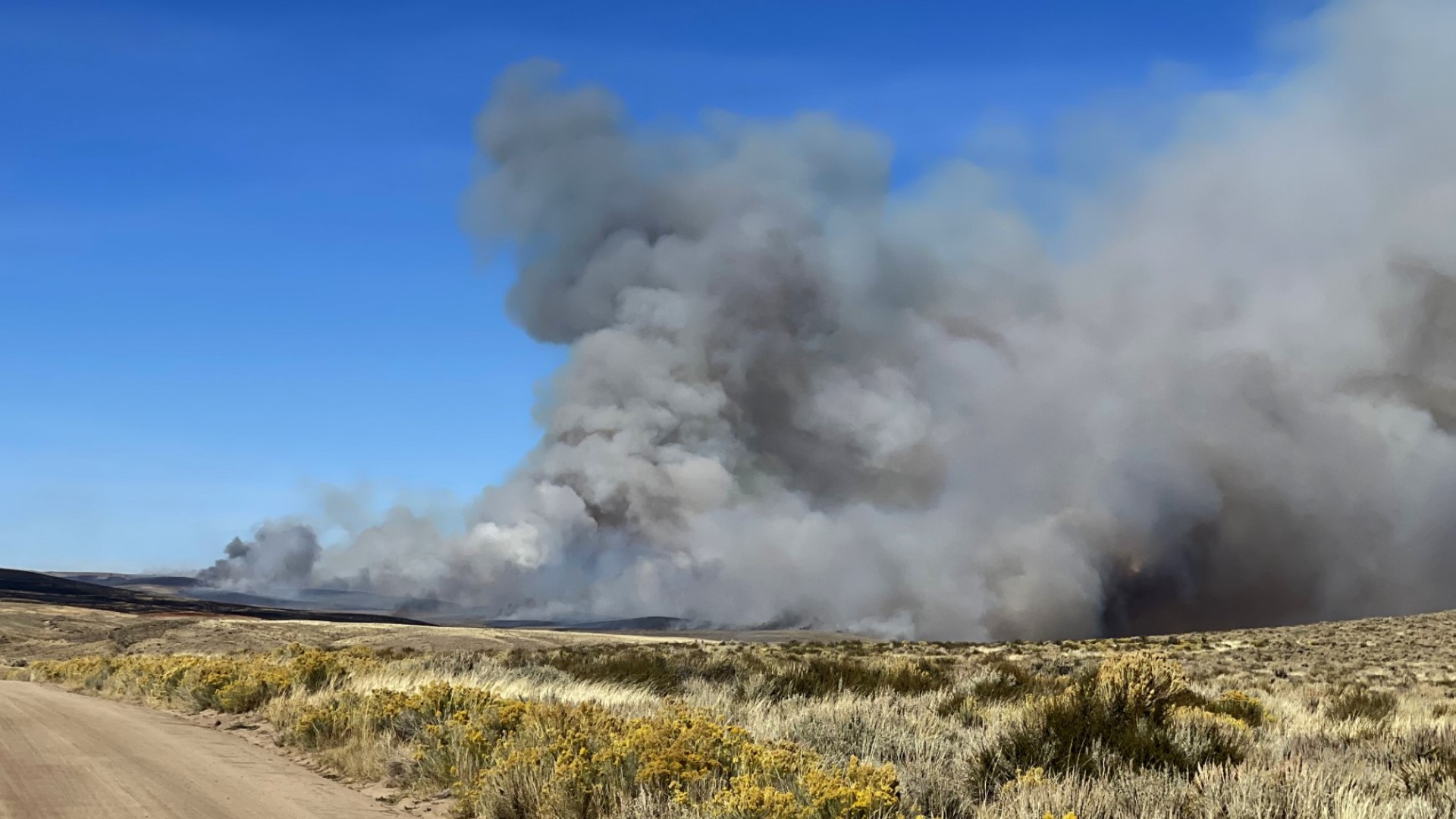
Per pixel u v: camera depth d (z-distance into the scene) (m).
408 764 11.05
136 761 11.31
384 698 14.33
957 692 18.42
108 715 16.77
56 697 20.86
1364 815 7.22
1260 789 7.68
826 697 17.69
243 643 93.56
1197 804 7.68
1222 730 11.38
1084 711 10.87
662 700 17.81
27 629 107.75
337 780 10.98
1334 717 17.69
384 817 8.90
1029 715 11.30
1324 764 9.38
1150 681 11.20
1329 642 58.12
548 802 8.75
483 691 14.70
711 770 9.15
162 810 8.55
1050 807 7.55
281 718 15.60
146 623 107.81
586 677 23.16
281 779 10.71
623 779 8.97
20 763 10.77
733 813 7.40
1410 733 12.08
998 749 10.27
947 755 10.78
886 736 11.35
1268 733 13.01
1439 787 8.55
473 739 10.80
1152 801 7.71
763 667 23.84
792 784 8.31
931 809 8.48
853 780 8.32
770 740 10.97
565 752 9.65
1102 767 9.62
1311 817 7.33
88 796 9.02
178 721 16.62
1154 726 10.73
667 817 7.95
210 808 8.74
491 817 8.99
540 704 13.66
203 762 11.60
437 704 13.87
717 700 17.00
